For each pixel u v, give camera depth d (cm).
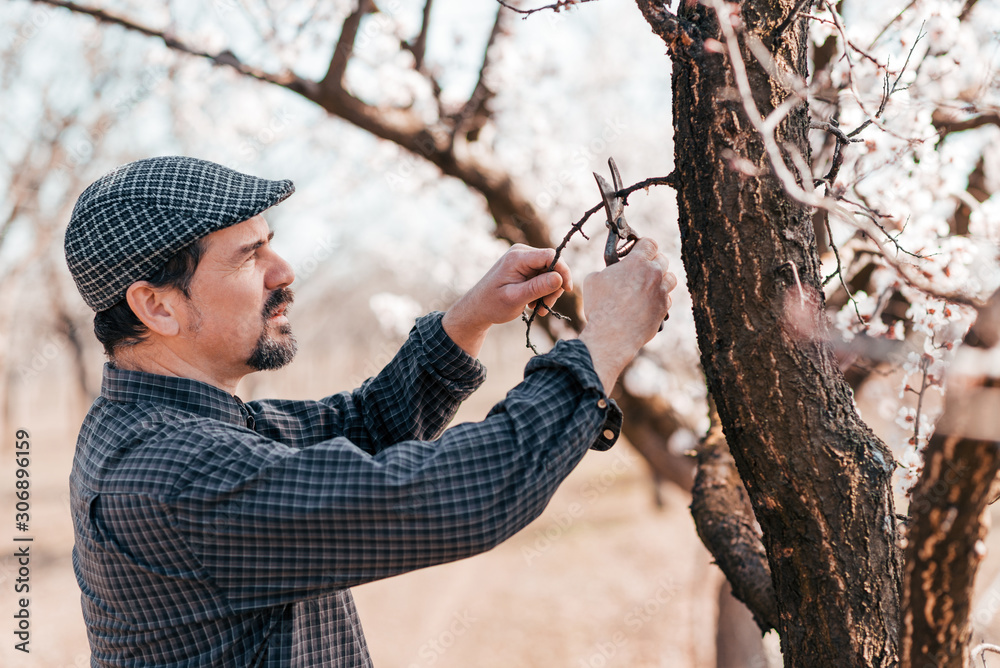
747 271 89
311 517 85
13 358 1010
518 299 122
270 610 102
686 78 92
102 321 110
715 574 536
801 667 97
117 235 102
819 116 140
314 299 1376
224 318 111
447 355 132
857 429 93
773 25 89
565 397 91
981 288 121
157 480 92
